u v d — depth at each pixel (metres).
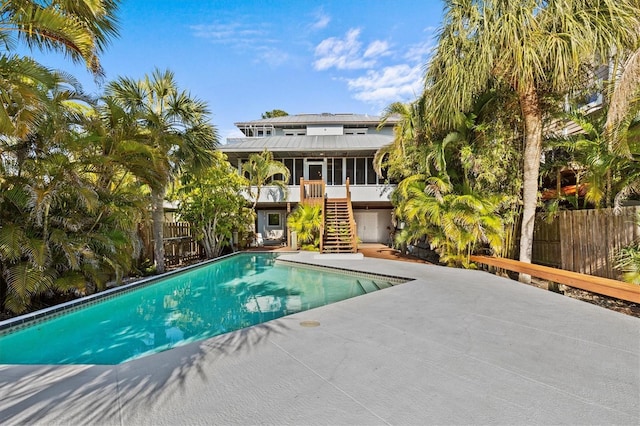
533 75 6.43
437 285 6.55
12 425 2.15
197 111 9.70
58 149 6.16
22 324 5.01
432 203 8.47
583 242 6.83
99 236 6.59
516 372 2.80
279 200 16.16
